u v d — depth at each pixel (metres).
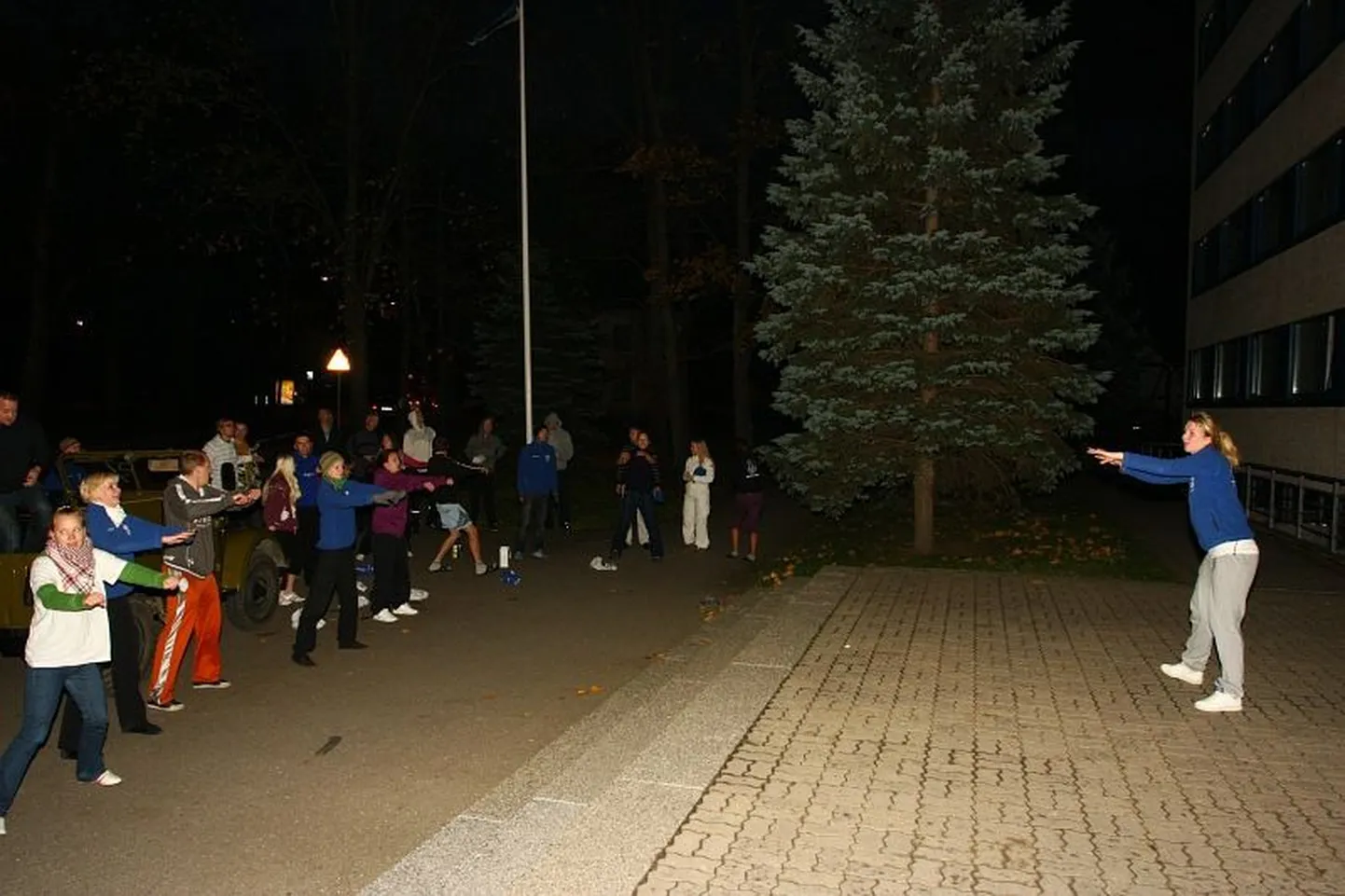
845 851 5.19
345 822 6.16
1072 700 7.77
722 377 51.41
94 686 6.62
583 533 19.48
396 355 55.28
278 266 36.69
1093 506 23.62
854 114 14.70
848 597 11.94
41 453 11.92
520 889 4.79
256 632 11.34
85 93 25.47
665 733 6.95
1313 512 20.03
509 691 9.06
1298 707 7.65
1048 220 15.37
